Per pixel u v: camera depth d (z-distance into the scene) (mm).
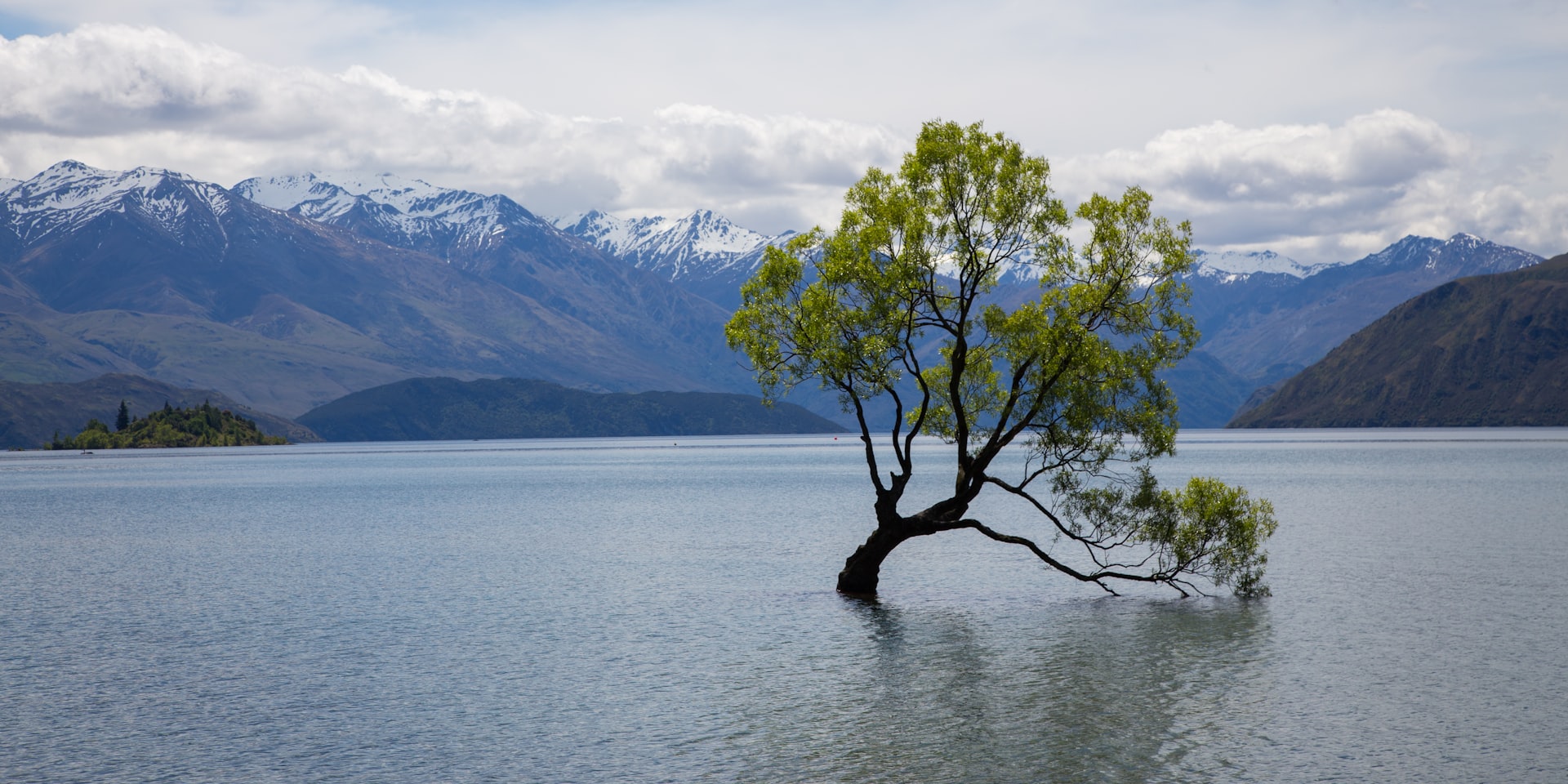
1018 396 44344
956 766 26562
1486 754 26594
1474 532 73250
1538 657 36125
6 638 43094
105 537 84812
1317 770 25703
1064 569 46438
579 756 27641
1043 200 42406
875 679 34719
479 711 31688
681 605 49000
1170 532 46156
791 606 48344
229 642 41906
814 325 42938
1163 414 43281
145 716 31500
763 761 27156
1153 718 30031
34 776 26516
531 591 53750
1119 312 42625
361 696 33531
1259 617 43875
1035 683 33969
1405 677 33719
